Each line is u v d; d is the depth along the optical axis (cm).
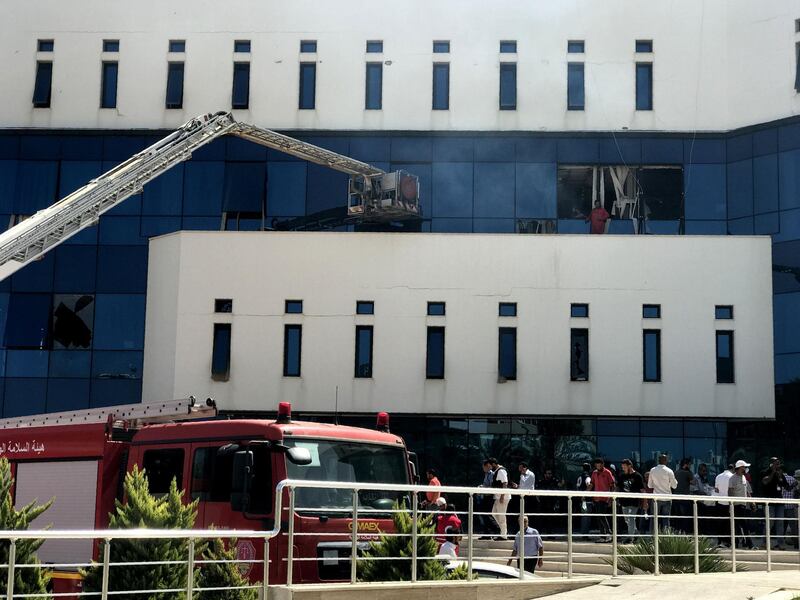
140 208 3772
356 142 3809
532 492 1316
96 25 3922
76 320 3694
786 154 3606
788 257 3544
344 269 3425
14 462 1630
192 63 3878
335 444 1363
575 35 3825
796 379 3406
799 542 1838
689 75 3772
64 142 3859
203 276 3453
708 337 3350
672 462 3334
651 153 3747
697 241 3388
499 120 3788
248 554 1280
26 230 2656
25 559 1082
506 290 3394
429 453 3369
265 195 3772
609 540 2214
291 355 3409
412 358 3375
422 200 3759
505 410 3344
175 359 3425
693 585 1302
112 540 1099
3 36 3916
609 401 3334
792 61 3647
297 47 3862
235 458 1251
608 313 3372
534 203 3741
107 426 1505
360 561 1276
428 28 3850
